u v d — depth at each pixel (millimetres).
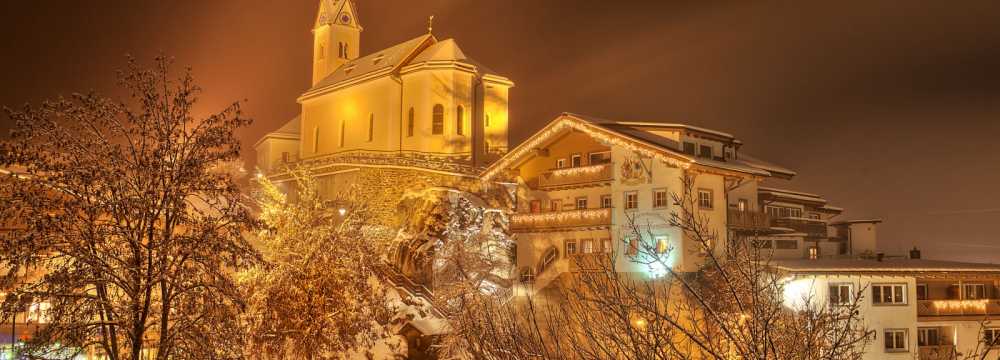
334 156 58531
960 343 34719
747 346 8164
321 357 25516
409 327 28359
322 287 25641
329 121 64375
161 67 18172
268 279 24719
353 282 26516
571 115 43312
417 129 56594
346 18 76250
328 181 56750
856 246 52156
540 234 44062
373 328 29266
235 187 18672
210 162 18578
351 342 26359
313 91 66125
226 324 17797
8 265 16297
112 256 17016
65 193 17203
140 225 17562
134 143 17812
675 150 39312
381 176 52188
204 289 17781
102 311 17109
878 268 33781
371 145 59500
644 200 39750
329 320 25594
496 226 46719
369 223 30953
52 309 16562
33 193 16719
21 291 16125
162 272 17156
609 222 40125
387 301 28984
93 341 17078
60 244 16797
